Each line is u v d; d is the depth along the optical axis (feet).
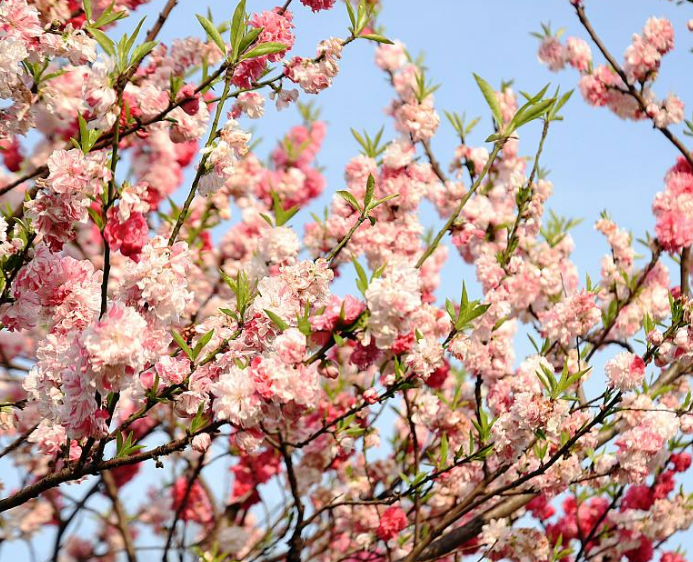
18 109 10.32
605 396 11.31
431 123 16.80
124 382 7.51
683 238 15.98
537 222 14.92
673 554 17.06
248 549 19.30
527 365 13.75
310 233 16.07
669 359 11.64
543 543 13.41
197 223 16.62
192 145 16.15
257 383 8.21
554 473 12.88
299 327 8.52
